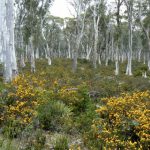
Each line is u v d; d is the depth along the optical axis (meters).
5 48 14.66
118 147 6.42
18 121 7.21
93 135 7.01
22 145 6.34
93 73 24.94
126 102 8.56
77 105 9.53
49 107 8.21
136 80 19.98
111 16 43.88
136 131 6.94
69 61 43.16
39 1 31.64
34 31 31.39
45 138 6.66
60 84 13.36
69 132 7.61
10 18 14.66
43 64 36.09
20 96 8.24
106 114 8.09
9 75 14.39
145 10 37.94
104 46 52.75
